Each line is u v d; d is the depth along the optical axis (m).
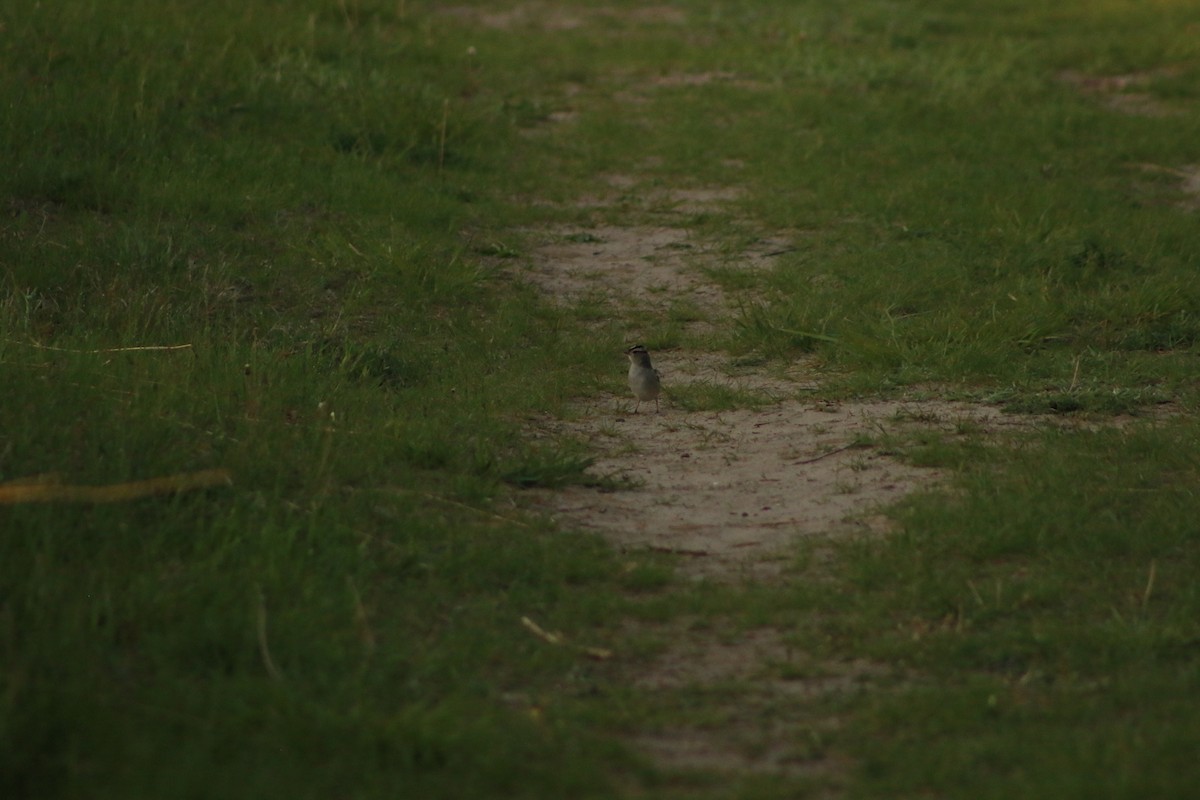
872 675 12.72
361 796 10.27
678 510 17.27
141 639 12.45
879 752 11.21
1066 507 16.41
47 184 27.25
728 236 31.41
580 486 17.98
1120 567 14.98
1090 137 39.97
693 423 21.00
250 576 13.57
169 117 32.00
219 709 11.35
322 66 38.84
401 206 30.33
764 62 49.09
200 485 15.41
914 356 23.39
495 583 14.51
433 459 17.73
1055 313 25.41
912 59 49.34
